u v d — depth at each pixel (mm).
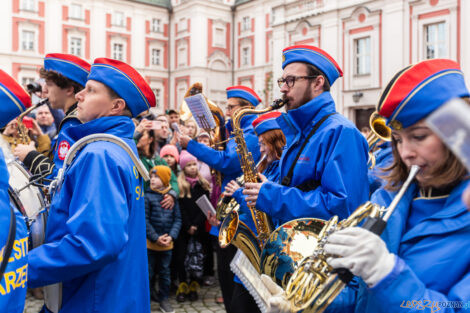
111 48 32594
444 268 1097
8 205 1192
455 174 1091
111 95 1900
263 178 2439
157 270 4461
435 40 17156
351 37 19516
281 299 1235
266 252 1914
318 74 2297
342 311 1416
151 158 4695
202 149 3688
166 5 35094
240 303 2893
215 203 4961
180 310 4426
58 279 1525
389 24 18094
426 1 17031
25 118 3893
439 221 1142
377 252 1042
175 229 4473
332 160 1998
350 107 19672
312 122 2217
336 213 1942
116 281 1702
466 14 15859
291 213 2055
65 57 2320
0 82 1713
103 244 1522
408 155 1139
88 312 1636
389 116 1156
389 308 1035
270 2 31156
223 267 3514
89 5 31531
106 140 1760
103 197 1576
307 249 1815
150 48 34531
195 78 33062
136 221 1848
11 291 1171
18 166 1948
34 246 1811
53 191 1790
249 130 3732
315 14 20688
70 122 2232
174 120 7137
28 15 29219
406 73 1145
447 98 1075
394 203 1137
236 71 34156
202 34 33062
